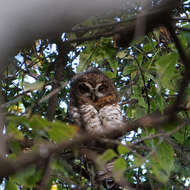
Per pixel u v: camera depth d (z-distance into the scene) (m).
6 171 4.24
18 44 6.46
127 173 8.74
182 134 7.53
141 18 6.20
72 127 4.94
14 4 5.91
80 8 6.64
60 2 6.40
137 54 9.75
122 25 7.69
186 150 7.93
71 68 9.64
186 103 6.14
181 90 5.20
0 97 6.62
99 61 9.66
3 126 5.74
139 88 9.15
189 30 7.34
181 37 7.58
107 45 8.39
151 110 8.75
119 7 7.61
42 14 6.30
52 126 4.95
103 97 11.18
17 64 9.21
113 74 10.23
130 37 7.83
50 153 4.55
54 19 6.56
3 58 6.54
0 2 5.83
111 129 5.44
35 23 6.41
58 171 5.89
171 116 5.31
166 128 5.62
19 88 9.51
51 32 6.86
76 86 11.53
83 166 8.70
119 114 10.70
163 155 6.31
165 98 9.14
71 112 10.82
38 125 4.98
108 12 7.79
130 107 10.12
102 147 6.15
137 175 8.52
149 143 6.39
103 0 6.94
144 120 5.57
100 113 10.62
